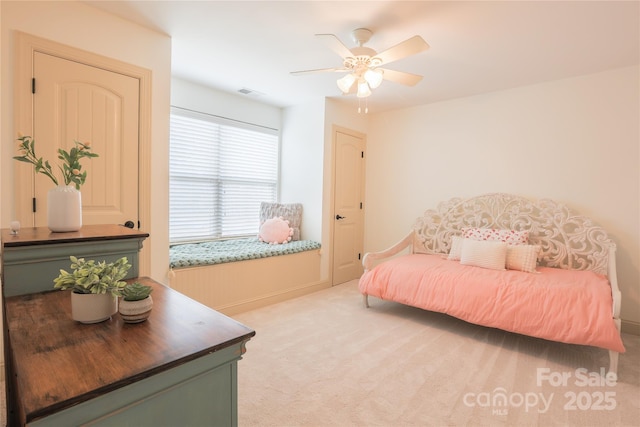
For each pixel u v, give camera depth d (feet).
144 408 2.32
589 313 7.04
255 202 14.19
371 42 8.27
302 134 14.03
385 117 14.79
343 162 14.19
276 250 11.59
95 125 7.30
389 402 5.98
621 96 9.64
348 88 7.88
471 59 9.14
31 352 2.49
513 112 11.48
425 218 13.06
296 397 6.09
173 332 2.87
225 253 10.61
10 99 6.27
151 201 8.21
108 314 3.12
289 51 9.02
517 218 11.21
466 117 12.51
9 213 6.33
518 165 11.41
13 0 6.25
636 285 9.48
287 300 11.97
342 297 12.41
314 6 6.82
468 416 5.62
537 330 7.44
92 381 2.13
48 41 6.62
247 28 7.80
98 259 4.33
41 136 6.63
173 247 11.34
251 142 13.85
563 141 10.57
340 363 7.35
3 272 3.74
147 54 7.97
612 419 5.59
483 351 8.02
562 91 10.56
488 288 8.39
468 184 12.50
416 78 7.68
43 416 1.86
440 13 6.92
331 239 13.80
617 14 6.82
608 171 9.86
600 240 9.74
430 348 8.15
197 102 11.95
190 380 2.53
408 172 14.08
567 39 7.94
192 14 7.28
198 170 12.23
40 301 3.64
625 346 8.53
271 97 13.25
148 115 8.05
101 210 7.48
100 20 7.24
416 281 9.55
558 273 9.41
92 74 7.21
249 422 5.40
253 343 8.32
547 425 5.42
